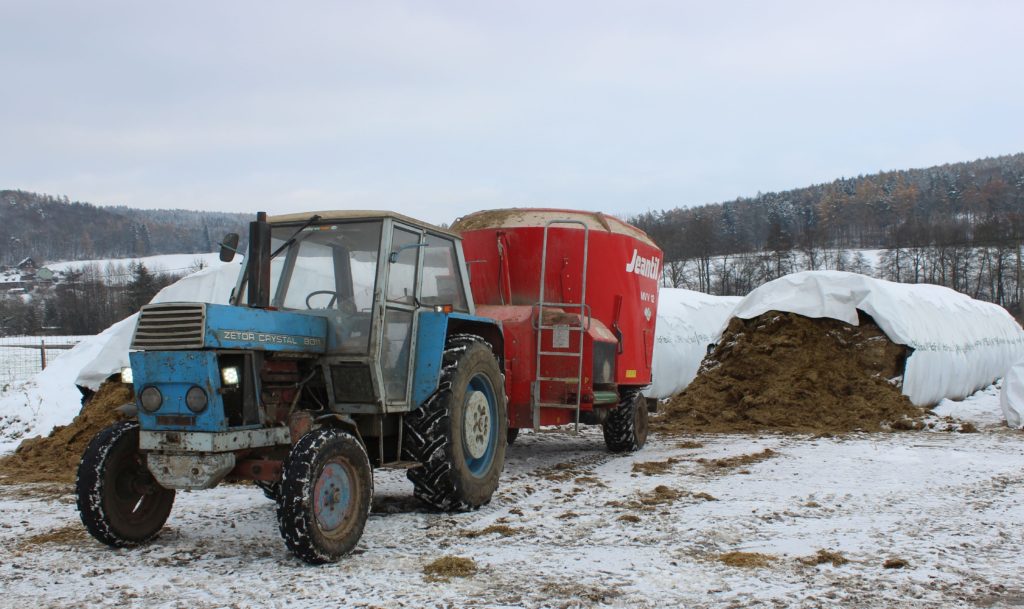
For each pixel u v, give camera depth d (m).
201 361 4.84
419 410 6.11
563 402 8.56
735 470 8.25
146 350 5.02
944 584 4.29
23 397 12.45
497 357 7.34
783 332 13.67
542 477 7.96
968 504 6.41
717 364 14.08
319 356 5.69
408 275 6.11
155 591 4.32
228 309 4.99
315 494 4.77
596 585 4.27
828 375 12.95
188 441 4.86
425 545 5.22
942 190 116.44
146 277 48.47
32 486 8.15
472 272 9.65
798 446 10.05
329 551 4.78
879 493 6.89
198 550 5.20
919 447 9.72
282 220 6.03
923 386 13.39
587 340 8.69
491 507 6.50
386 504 6.64
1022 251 65.50
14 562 4.97
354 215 5.85
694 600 4.04
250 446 5.04
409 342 6.07
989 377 17.11
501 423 6.88
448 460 6.02
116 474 5.23
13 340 38.75
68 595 4.28
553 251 9.45
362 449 5.19
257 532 5.69
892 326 13.12
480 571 4.57
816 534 5.44
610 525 5.77
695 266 80.69
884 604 3.97
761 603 3.99
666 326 17.03
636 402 10.08
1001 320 18.80
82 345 13.73
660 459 9.24
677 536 5.41
